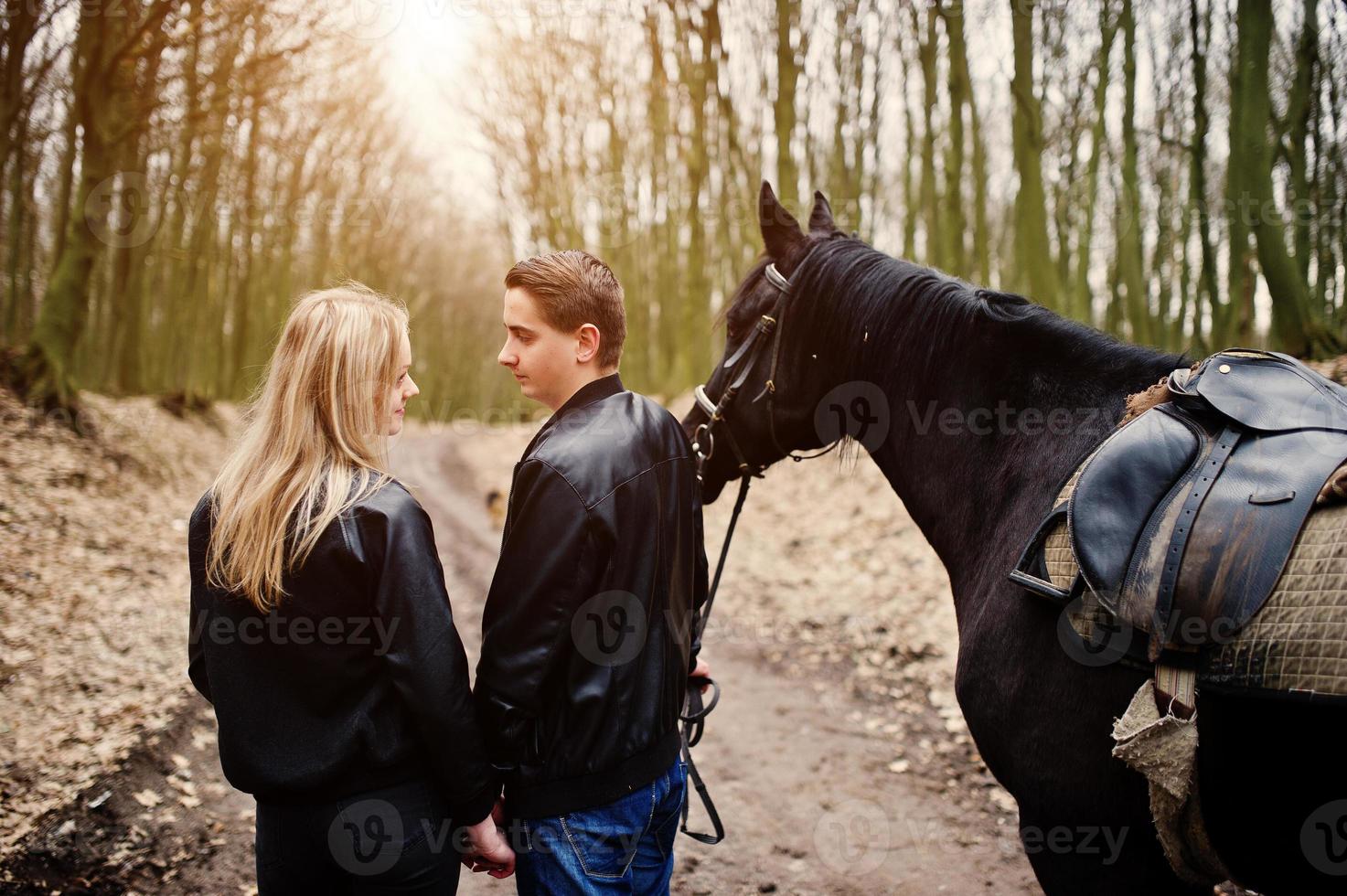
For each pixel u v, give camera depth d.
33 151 9.08
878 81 10.16
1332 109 5.67
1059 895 1.26
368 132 15.62
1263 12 4.91
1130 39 7.20
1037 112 6.32
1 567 4.14
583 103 15.59
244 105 9.75
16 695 3.02
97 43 6.75
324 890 1.25
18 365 6.83
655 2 10.17
